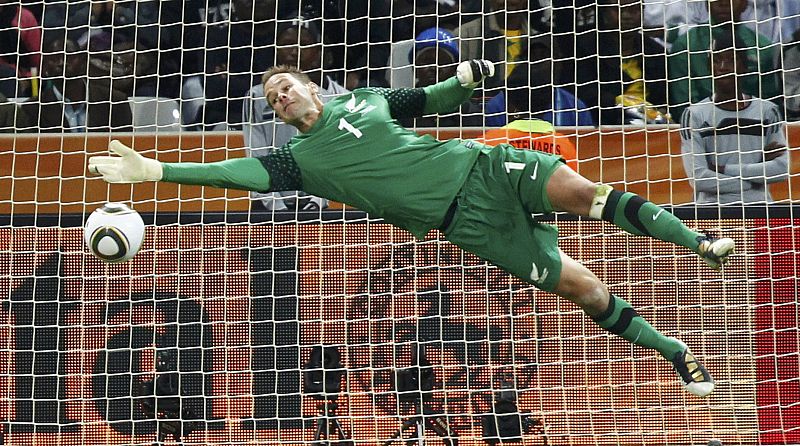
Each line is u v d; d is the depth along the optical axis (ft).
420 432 89.25
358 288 91.66
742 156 98.78
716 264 65.21
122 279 91.50
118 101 107.34
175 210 95.35
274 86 71.20
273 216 91.76
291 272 91.09
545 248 71.05
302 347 91.40
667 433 89.76
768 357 89.81
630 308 72.43
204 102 104.42
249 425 90.84
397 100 74.49
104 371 91.56
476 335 91.50
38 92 111.34
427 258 91.97
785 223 90.07
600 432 90.27
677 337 90.22
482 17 104.27
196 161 96.89
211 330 91.61
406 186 70.13
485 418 90.12
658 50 112.16
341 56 113.50
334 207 98.22
